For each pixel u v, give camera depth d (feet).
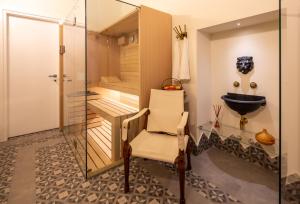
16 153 7.16
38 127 9.74
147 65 6.63
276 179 5.39
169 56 7.36
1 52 8.24
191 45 6.79
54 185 5.19
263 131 5.60
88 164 6.11
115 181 5.39
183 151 4.36
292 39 4.12
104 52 9.56
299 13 4.16
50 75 9.89
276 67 5.58
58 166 6.21
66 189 5.03
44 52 9.59
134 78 9.17
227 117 7.02
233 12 5.51
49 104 9.98
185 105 7.10
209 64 7.24
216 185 5.18
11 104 8.87
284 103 3.92
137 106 7.45
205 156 6.88
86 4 6.49
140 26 6.35
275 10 4.69
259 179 5.41
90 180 5.43
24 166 6.20
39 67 9.52
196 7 6.49
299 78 4.19
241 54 6.36
